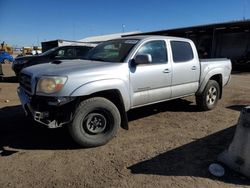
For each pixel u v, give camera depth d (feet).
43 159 14.62
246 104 26.89
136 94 17.87
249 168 12.84
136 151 15.55
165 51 19.86
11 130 18.93
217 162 14.07
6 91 34.06
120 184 12.20
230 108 25.20
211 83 23.65
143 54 17.95
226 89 36.86
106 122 16.25
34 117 15.21
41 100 15.44
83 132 15.62
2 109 24.32
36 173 13.19
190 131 18.83
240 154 13.32
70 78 15.02
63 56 40.60
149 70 18.37
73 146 16.21
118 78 16.57
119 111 17.24
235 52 97.14
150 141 16.99
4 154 15.24
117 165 13.92
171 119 21.54
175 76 20.31
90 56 19.69
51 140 17.16
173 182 12.35
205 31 98.84
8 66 90.48
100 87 15.69
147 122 20.76
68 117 15.16
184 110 24.12
